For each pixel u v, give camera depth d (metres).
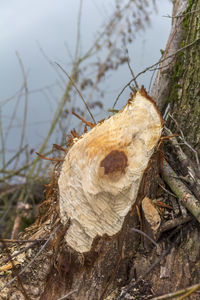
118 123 1.29
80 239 1.29
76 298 1.31
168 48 1.63
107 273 1.32
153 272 1.33
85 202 1.27
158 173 1.40
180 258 1.33
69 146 1.39
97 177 1.25
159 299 1.18
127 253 1.35
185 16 1.57
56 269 1.33
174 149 1.49
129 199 1.27
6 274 1.37
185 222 1.37
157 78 1.64
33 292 1.33
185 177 1.43
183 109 1.52
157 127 1.30
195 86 1.50
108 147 1.27
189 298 1.27
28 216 1.84
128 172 1.26
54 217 1.35
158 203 1.39
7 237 1.89
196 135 1.48
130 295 1.31
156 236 1.34
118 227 1.28
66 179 1.30
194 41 1.49
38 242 1.36
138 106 1.30
